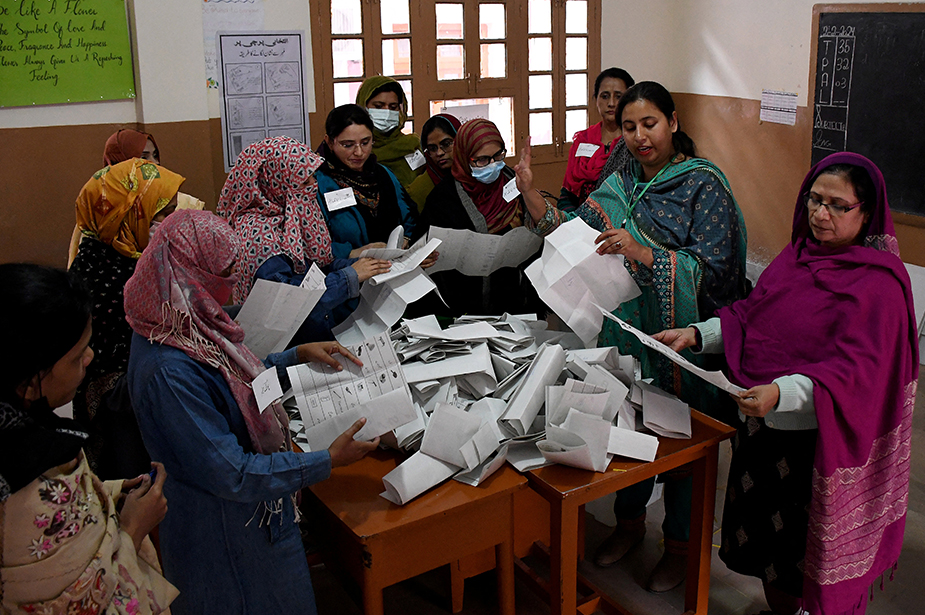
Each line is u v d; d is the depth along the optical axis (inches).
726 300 84.3
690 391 85.6
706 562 80.8
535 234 101.2
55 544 42.0
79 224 93.8
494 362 79.4
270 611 62.1
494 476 68.9
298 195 86.7
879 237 68.7
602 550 97.5
